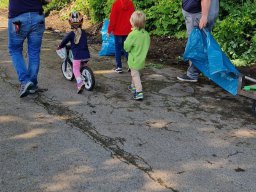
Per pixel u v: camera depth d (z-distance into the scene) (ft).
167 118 15.78
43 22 17.16
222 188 11.82
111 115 15.94
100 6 31.55
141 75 20.49
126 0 19.76
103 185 11.83
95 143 13.91
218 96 18.02
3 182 11.83
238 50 22.74
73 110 16.29
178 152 13.48
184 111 16.43
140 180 12.07
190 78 19.66
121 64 20.90
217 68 17.84
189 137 14.43
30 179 12.00
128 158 13.10
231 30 22.65
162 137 14.38
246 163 13.01
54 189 11.62
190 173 12.44
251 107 16.88
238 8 25.30
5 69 20.93
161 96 17.88
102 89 18.53
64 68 19.51
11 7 16.56
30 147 13.58
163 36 27.20
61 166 12.62
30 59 17.37
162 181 12.06
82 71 18.26
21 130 14.64
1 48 25.04
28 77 17.34
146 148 13.67
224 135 14.64
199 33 18.45
